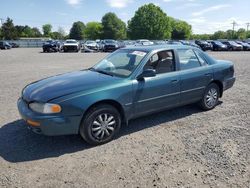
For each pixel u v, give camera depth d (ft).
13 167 11.02
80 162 11.48
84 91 12.50
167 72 15.66
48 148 12.79
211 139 13.80
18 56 76.07
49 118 11.76
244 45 114.52
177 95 16.08
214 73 18.17
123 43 121.60
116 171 10.76
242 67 43.27
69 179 10.18
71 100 12.07
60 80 14.20
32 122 12.03
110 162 11.48
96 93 12.64
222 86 19.11
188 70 16.67
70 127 12.22
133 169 10.90
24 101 13.19
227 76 19.36
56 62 54.85
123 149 12.73
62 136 14.14
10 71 38.73
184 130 15.05
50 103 11.85
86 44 110.32
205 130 15.05
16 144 13.17
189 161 11.52
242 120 16.74
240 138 13.93
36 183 9.91
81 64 50.21
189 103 17.34
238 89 25.91
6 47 137.49
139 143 13.38
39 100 12.09
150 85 14.56
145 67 14.65
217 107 19.58
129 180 10.12
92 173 10.61
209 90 18.30
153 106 15.01
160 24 296.30
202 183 9.92
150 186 9.74
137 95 14.08
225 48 110.83
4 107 19.12
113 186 9.75
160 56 15.58
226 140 13.67
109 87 13.12
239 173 10.57
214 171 10.72
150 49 15.61
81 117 12.35
